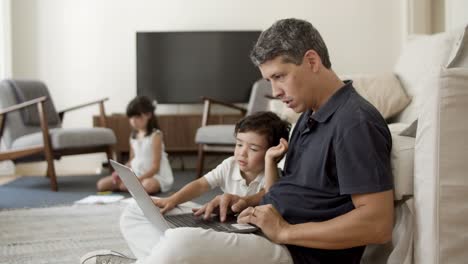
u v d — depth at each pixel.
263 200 1.15
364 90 2.70
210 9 4.82
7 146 3.68
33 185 3.69
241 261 0.95
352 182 0.94
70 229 2.17
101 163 4.76
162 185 3.21
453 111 0.97
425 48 2.63
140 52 4.71
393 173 1.06
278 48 0.99
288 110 2.48
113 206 2.72
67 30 4.74
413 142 1.09
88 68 4.77
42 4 4.70
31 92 3.85
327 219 1.02
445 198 0.98
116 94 4.80
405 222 1.07
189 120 4.59
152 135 3.29
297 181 1.08
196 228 0.97
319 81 1.03
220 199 1.23
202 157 3.78
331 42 4.89
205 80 4.75
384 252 1.14
